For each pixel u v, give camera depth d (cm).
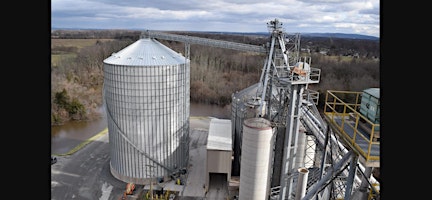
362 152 1625
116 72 3594
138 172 3988
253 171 3169
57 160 4641
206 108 8894
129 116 3741
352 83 9438
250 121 3178
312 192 2166
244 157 3198
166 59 3781
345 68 10038
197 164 4625
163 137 3938
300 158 3747
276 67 3195
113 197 3712
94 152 4984
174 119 3962
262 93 3425
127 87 3619
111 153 4159
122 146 3906
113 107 3784
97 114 7294
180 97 3966
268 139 3098
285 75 3117
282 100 3338
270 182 3656
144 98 3678
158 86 3688
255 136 3058
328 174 2097
